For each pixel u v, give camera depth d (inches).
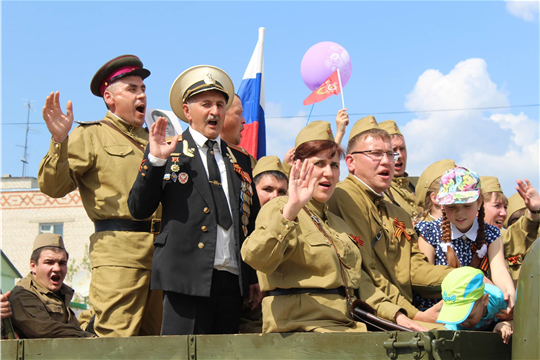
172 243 173.5
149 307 205.9
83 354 160.9
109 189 203.3
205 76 190.4
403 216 209.5
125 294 195.2
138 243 199.3
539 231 272.4
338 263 163.6
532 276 140.6
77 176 205.6
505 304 171.2
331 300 159.3
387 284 187.8
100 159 205.5
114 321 193.9
